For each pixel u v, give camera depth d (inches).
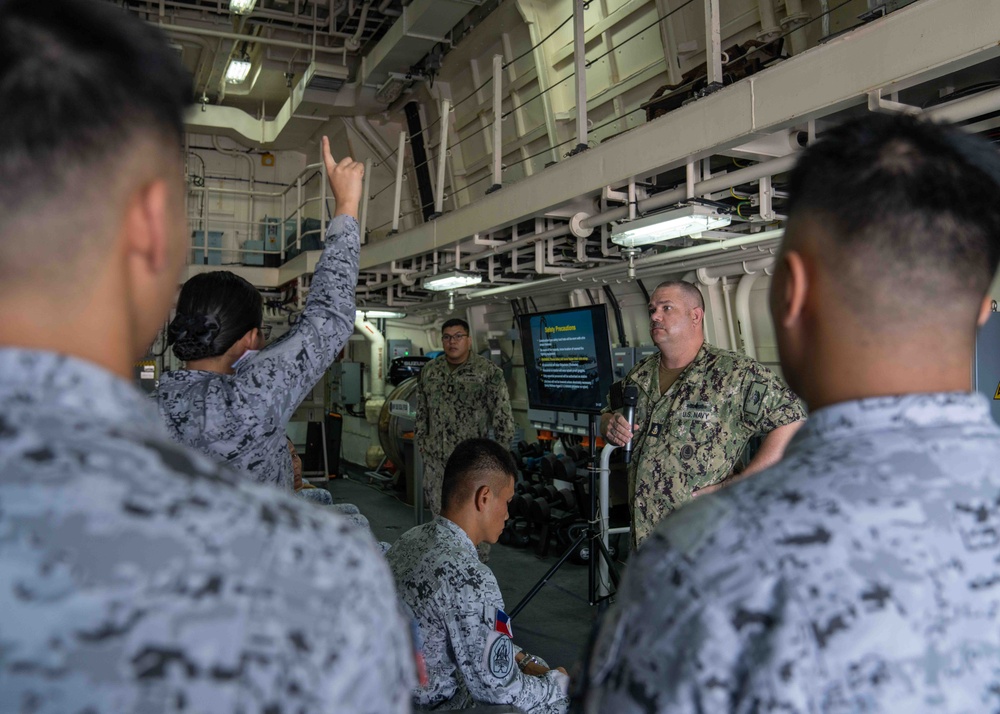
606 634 25.5
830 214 25.1
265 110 465.4
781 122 101.5
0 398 16.2
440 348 411.5
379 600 18.6
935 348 24.5
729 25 197.3
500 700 69.1
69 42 16.7
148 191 18.3
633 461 112.4
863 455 23.7
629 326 255.1
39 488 15.4
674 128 122.3
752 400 101.3
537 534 245.4
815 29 175.0
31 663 14.4
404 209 406.6
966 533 22.5
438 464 196.4
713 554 23.0
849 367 25.2
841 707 20.6
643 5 222.7
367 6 312.2
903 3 95.0
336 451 364.8
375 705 17.7
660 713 22.4
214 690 15.1
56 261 16.8
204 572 15.9
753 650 21.3
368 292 316.5
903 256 23.9
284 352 53.1
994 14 74.5
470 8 262.8
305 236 369.4
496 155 186.4
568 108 266.4
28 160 16.2
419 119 352.5
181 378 55.2
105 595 14.9
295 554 17.3
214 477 17.8
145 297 19.3
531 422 271.1
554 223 182.2
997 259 24.9
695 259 199.5
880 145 25.0
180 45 365.1
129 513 15.8
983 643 21.9
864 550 21.7
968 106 91.0
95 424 16.8
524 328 211.8
